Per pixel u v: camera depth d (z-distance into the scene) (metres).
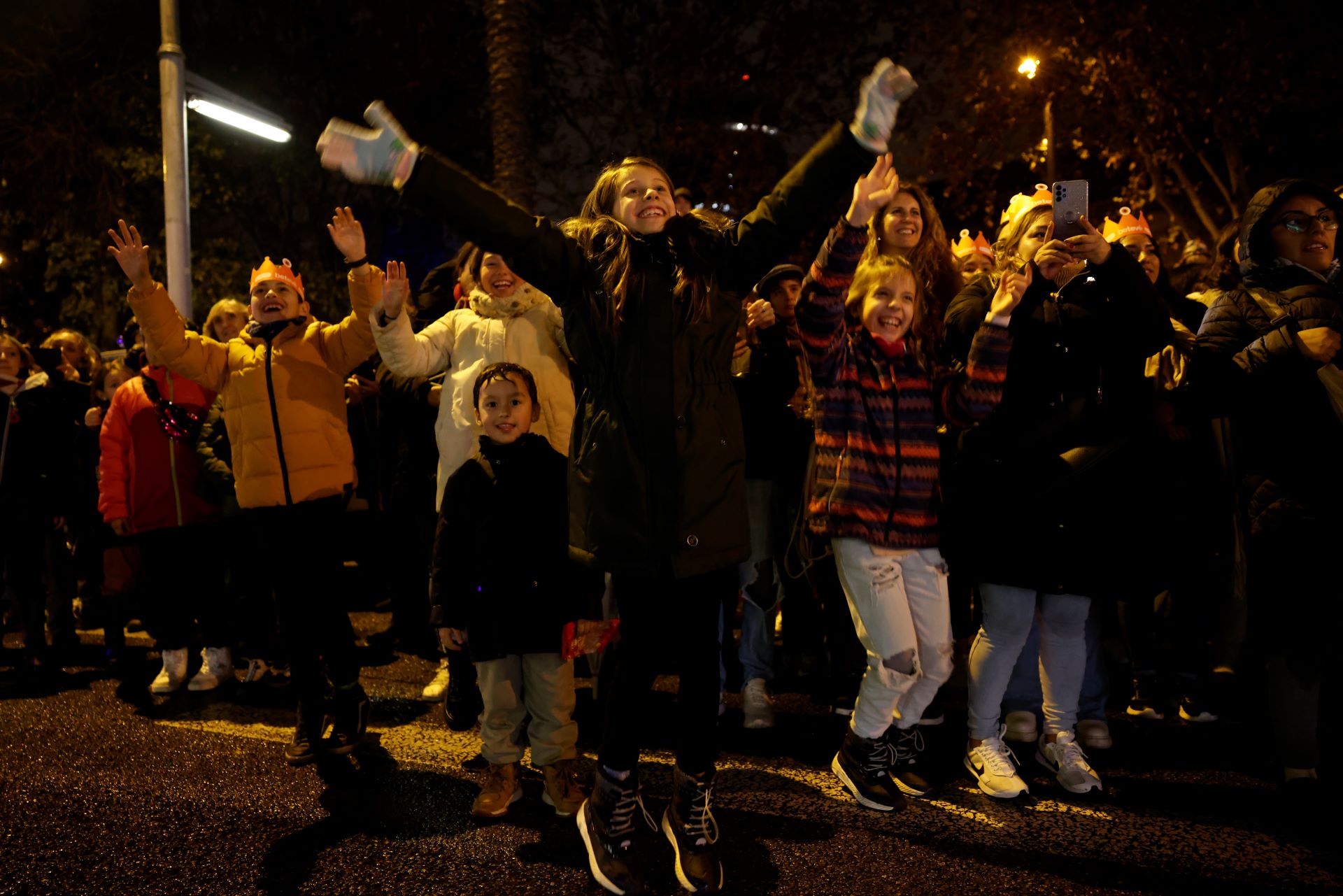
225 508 4.46
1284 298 3.40
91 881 2.85
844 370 3.24
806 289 2.92
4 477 5.19
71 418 5.66
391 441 5.63
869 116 2.41
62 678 5.19
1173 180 14.96
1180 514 3.95
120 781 3.58
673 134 14.98
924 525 3.21
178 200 8.62
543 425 3.62
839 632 4.04
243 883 2.83
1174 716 4.25
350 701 3.83
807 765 3.73
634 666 2.72
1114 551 3.30
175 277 8.64
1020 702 3.95
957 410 3.28
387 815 3.27
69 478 5.61
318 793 3.45
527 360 3.62
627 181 2.83
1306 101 12.15
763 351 4.20
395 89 17.92
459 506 3.27
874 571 3.16
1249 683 4.48
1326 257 3.44
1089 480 3.28
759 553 4.15
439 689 4.61
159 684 4.84
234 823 3.21
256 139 17.53
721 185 15.00
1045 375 3.32
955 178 14.49
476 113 18.23
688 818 2.76
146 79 15.96
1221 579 4.07
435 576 3.29
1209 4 11.77
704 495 2.60
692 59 14.98
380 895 2.75
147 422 4.80
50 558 5.74
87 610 6.59
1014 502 3.31
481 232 2.53
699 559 2.58
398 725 4.26
